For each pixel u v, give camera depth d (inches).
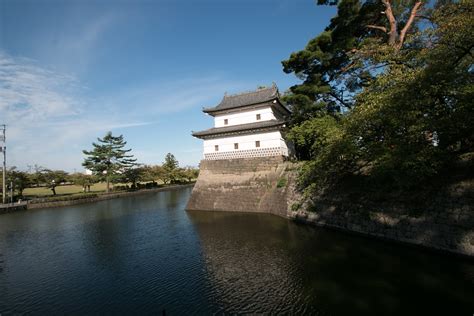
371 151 548.1
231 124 1311.5
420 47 581.3
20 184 1966.0
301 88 1011.9
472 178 479.8
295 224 831.1
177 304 403.2
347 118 619.5
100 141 2482.8
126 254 672.4
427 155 462.6
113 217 1266.0
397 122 465.1
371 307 350.9
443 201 504.7
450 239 470.3
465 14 436.5
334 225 731.4
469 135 471.2
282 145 1186.6
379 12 934.4
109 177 2406.5
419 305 346.6
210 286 452.8
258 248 621.3
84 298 446.6
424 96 451.2
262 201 1119.0
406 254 504.4
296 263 511.5
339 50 985.5
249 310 370.0
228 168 1263.5
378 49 633.0
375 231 614.9
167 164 3462.1
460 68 453.4
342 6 903.7
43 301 445.4
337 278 435.8
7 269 615.8
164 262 591.8
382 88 532.4
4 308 427.8
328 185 820.6
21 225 1154.7
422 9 867.4
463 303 342.0
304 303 373.7
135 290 463.2
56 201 1758.1
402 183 520.4
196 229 876.0
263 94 1315.2
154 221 1090.1
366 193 681.0
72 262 642.2
